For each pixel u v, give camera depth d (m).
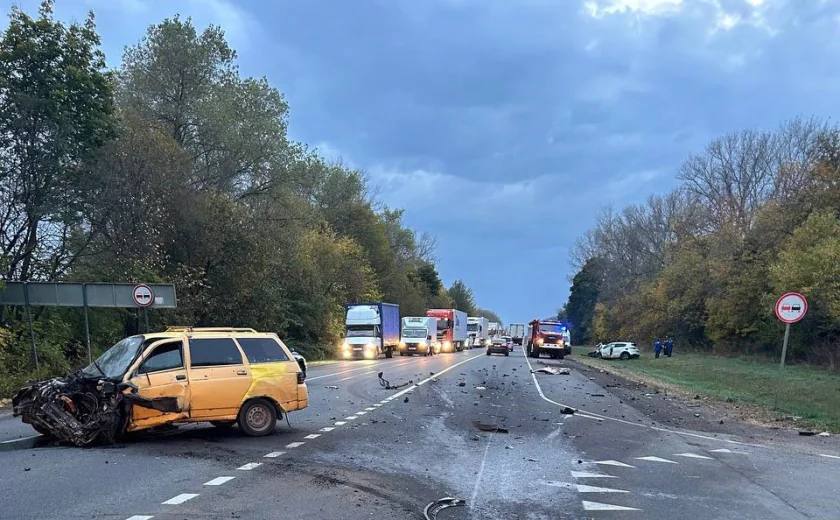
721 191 57.00
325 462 8.99
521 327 99.69
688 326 57.34
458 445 10.75
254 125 33.84
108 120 22.86
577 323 113.88
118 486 7.33
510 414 15.20
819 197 37.19
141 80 31.78
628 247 79.38
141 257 25.56
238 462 8.85
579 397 19.86
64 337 22.66
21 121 20.56
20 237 22.44
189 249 30.14
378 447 10.34
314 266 46.97
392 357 50.06
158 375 10.26
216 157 33.78
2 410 14.93
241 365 11.00
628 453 10.32
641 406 17.70
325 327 46.66
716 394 21.52
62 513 6.21
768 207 43.00
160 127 29.14
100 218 24.28
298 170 36.53
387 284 73.62
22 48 20.47
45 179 22.03
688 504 7.09
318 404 16.33
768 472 8.91
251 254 32.44
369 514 6.43
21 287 18.42
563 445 10.99
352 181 67.75
